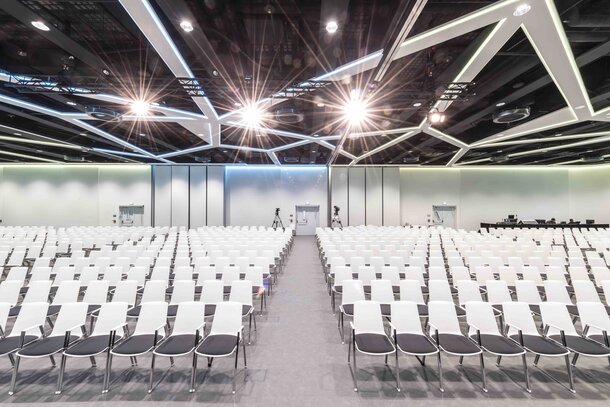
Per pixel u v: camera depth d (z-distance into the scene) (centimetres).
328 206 1902
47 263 665
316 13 455
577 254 803
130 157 1572
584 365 388
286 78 597
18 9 381
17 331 378
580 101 673
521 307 390
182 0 367
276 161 1711
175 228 1439
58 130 1088
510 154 1459
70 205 1781
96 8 438
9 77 579
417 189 1928
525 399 324
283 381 356
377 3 438
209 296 494
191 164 1809
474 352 338
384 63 477
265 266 691
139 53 560
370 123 927
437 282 497
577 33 438
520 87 647
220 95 642
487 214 1902
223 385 349
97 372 376
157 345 355
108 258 677
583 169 1812
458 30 415
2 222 1755
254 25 488
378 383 353
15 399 324
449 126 961
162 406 313
